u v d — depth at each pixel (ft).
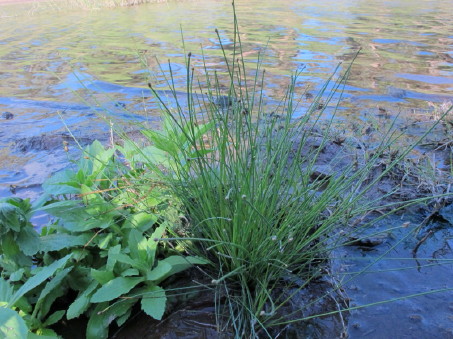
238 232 4.87
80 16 28.76
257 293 4.76
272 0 34.40
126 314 4.70
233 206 5.10
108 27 23.66
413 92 11.90
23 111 11.30
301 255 5.07
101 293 4.49
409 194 6.81
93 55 16.93
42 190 7.38
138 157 6.15
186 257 5.08
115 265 4.97
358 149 8.38
